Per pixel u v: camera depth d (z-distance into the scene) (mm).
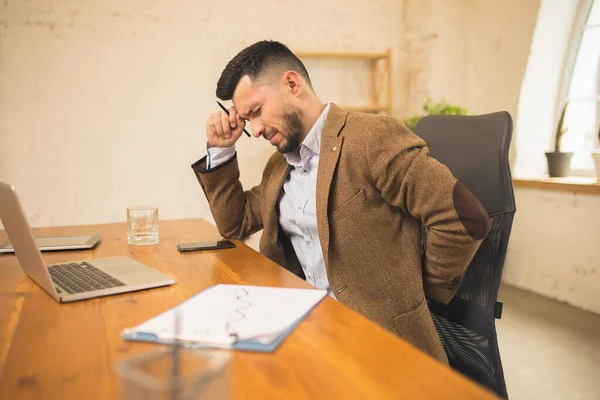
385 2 4055
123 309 916
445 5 3846
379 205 1348
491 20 3639
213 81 3725
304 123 1457
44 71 3391
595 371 2184
